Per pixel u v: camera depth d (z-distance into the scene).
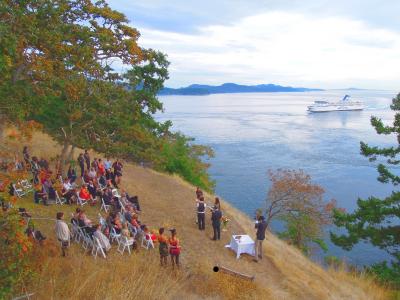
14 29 12.82
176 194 26.03
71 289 11.55
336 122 163.62
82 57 16.84
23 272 8.90
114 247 15.93
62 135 22.72
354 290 19.30
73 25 17.25
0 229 8.44
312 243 42.69
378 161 85.12
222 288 14.36
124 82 24.80
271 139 115.19
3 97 13.58
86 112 21.53
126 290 12.16
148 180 28.77
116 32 20.16
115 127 24.03
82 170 23.53
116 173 24.33
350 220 26.42
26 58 13.82
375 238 25.05
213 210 18.41
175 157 38.97
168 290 13.39
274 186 35.62
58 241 15.11
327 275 20.06
